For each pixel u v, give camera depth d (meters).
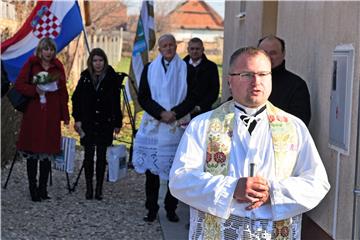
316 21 4.68
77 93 6.98
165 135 5.83
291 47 5.68
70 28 7.98
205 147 2.86
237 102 2.88
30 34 7.88
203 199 2.74
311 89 4.76
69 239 5.61
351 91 3.77
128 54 23.83
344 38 3.96
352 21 3.81
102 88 6.96
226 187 2.70
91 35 19.47
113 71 7.05
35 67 6.68
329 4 4.32
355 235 3.63
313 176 2.79
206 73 6.05
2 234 5.65
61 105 6.87
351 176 3.74
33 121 6.72
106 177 8.09
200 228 2.88
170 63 5.87
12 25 9.68
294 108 4.29
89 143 7.02
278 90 4.34
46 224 6.05
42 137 6.73
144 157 5.93
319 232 4.39
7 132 8.39
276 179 2.79
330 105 4.19
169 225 6.05
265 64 2.82
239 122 2.85
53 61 6.74
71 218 6.29
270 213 2.77
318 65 4.57
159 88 5.85
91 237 5.70
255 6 7.70
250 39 8.20
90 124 6.97
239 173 2.79
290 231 2.81
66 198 7.09
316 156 2.85
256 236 2.77
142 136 5.95
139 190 7.66
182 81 5.88
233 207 2.76
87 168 7.07
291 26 5.70
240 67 2.81
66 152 7.14
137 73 8.85
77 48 14.30
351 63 3.78
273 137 2.83
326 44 4.37
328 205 4.18
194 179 2.76
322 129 4.39
